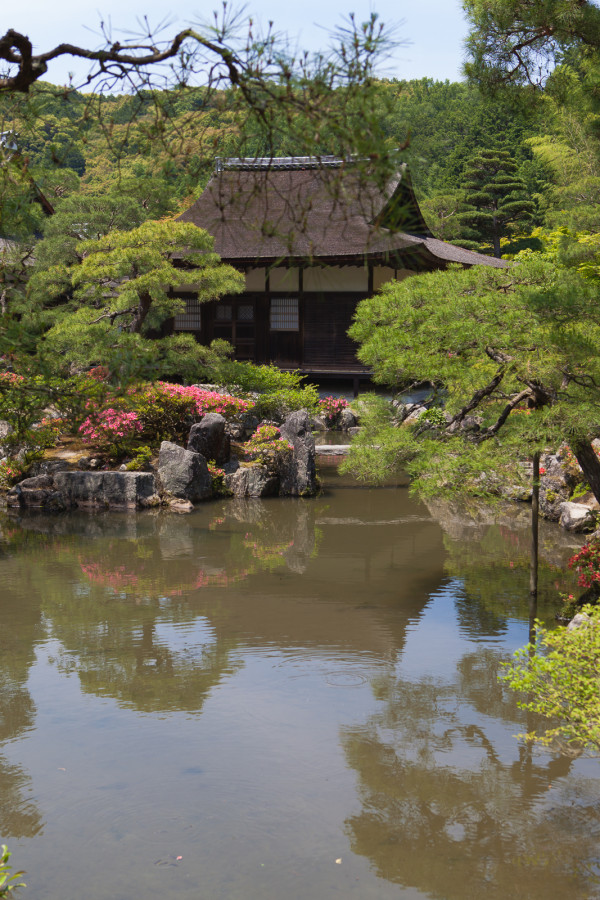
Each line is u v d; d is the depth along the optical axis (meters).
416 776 7.02
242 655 9.85
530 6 10.84
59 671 9.36
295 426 20.88
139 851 5.96
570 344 9.44
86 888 5.52
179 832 6.18
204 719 8.09
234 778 6.96
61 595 12.32
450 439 11.91
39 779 6.96
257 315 32.38
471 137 68.25
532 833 6.18
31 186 4.16
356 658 9.74
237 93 3.61
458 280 10.71
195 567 13.96
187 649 10.07
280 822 6.32
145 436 21.66
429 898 5.41
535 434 10.29
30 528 16.98
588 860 5.84
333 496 20.44
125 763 7.23
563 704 6.30
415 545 15.49
